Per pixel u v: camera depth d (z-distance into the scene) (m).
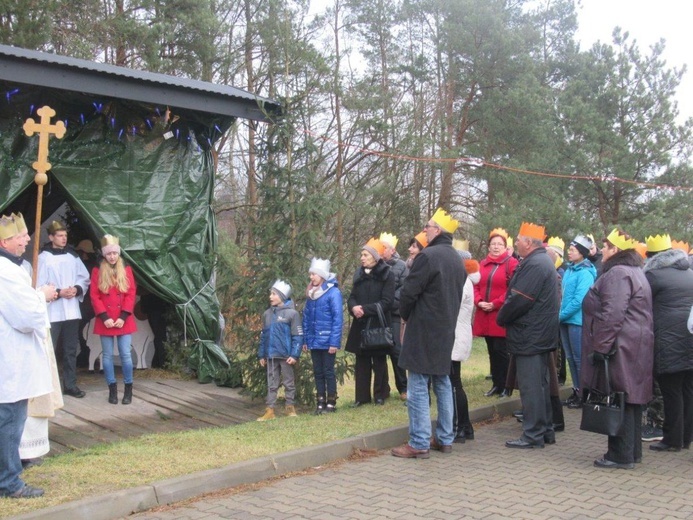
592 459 6.38
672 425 6.69
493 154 22.08
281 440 6.39
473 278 7.41
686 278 6.61
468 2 22.02
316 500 5.16
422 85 23.59
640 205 20.64
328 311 7.64
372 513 4.87
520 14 24.28
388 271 7.84
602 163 19.62
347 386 9.49
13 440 4.66
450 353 6.27
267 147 8.78
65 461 5.63
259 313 8.27
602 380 6.02
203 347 9.35
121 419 7.37
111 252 7.89
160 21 17.23
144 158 9.16
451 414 6.58
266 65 21.09
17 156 8.26
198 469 5.45
